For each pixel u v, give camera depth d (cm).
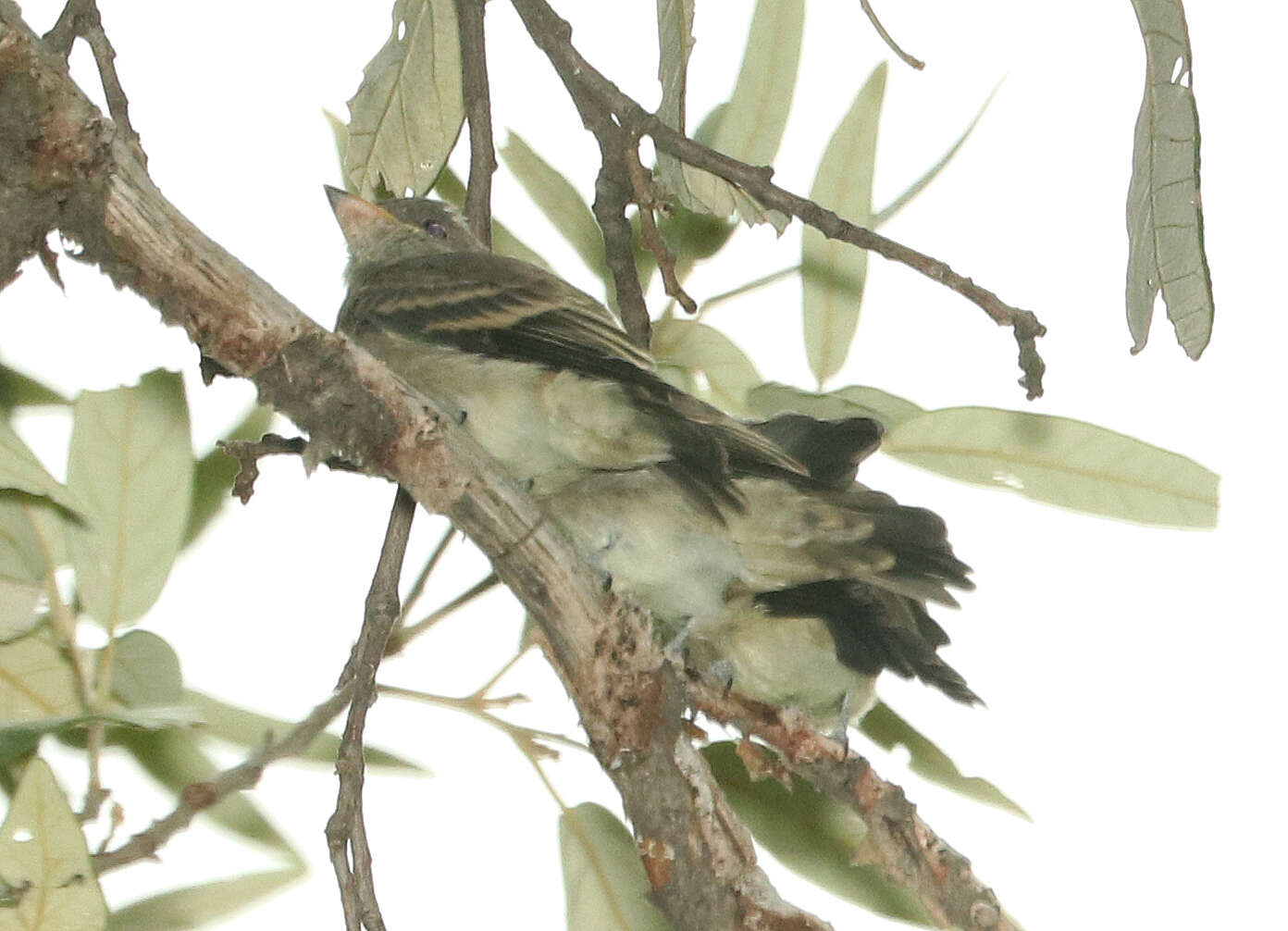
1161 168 300
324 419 298
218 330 297
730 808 300
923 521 304
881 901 302
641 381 303
